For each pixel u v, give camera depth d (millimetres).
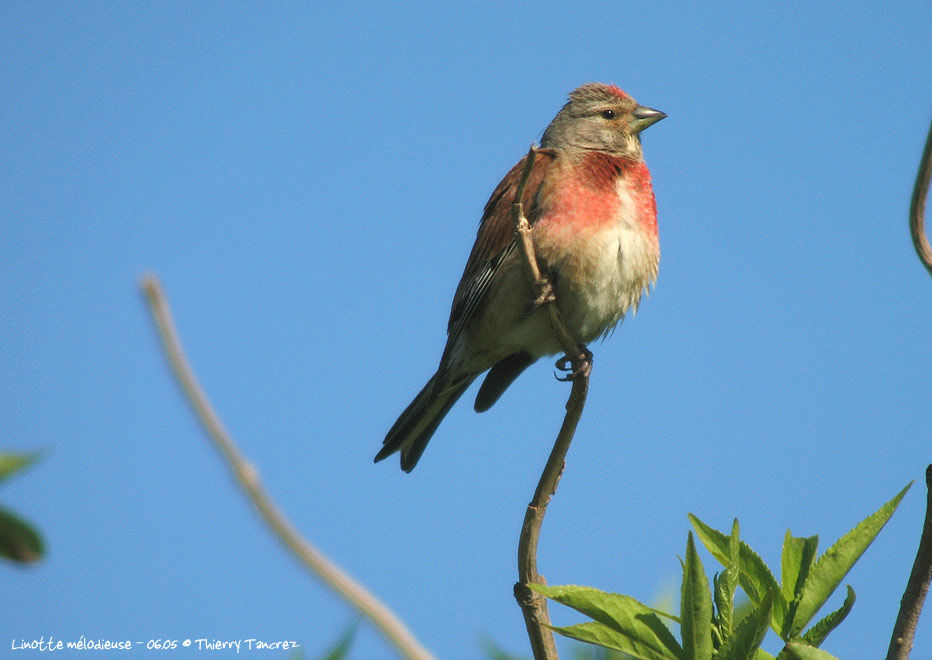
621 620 4551
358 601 2791
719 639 4602
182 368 2811
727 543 4922
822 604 4652
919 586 4164
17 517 3168
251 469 2795
